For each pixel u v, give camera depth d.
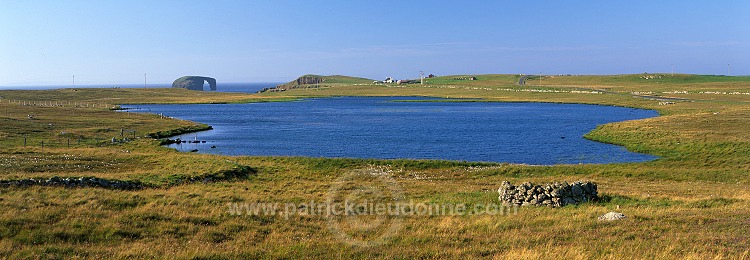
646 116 128.12
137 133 86.75
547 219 25.09
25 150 54.56
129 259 18.11
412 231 23.11
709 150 61.81
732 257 17.16
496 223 24.36
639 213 25.59
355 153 72.25
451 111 161.75
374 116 143.75
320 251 19.53
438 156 69.50
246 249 19.72
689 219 23.53
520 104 193.25
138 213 24.97
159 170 44.50
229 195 32.00
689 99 175.88
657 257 17.38
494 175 48.66
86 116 110.88
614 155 68.00
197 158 53.12
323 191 36.28
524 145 79.50
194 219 24.67
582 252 18.23
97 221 23.16
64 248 19.02
